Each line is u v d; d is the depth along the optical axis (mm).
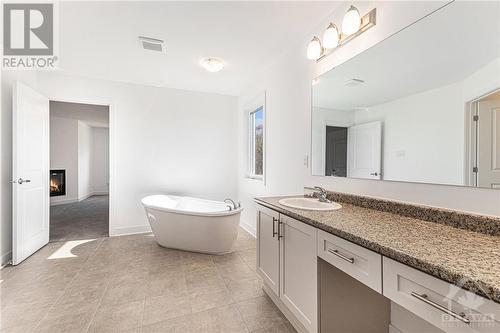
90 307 1716
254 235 3475
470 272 648
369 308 1362
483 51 1017
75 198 6504
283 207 1635
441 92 1170
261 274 1928
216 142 4102
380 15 1471
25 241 2553
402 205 1340
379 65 1487
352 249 1018
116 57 2674
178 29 2111
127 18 1946
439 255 771
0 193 2410
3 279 2119
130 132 3549
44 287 1984
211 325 1544
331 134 1919
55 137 6145
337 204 1697
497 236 957
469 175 1067
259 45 2408
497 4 978
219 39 2285
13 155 2371
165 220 2838
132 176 3561
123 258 2611
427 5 1224
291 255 1493
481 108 1022
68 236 3396
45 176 2957
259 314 1661
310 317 1302
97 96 3357
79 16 1912
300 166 2340
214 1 1741
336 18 1817
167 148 3777
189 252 2811
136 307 1724
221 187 4133
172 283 2074
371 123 1559
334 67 1858
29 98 2617
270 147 2963
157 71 3111
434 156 1205
